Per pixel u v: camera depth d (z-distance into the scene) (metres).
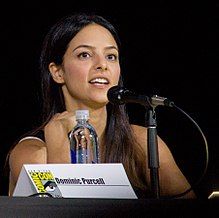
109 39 7.31
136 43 10.18
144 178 7.10
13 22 10.70
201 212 2.44
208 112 9.98
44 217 2.46
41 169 3.83
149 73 10.12
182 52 10.12
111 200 2.45
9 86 10.70
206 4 10.12
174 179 7.36
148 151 4.59
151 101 4.55
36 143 6.80
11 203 2.47
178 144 9.98
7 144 10.63
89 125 6.21
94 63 7.17
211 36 10.08
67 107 7.33
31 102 10.52
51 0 10.55
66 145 6.98
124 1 10.25
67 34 7.24
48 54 7.41
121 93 4.74
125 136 7.06
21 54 10.66
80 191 3.67
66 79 7.28
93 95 7.09
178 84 10.08
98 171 3.52
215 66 10.03
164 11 10.20
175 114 10.00
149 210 2.44
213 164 9.82
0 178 10.29
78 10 10.44
